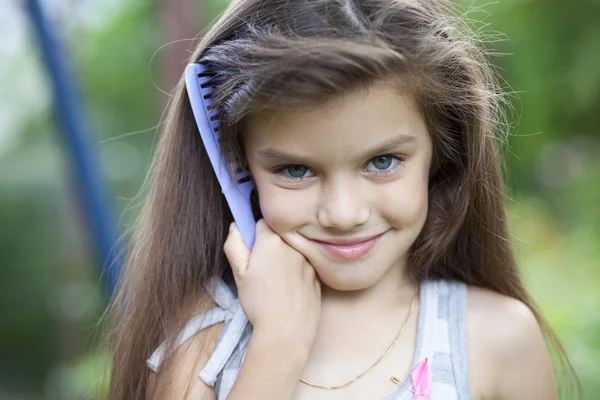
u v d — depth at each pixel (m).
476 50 1.17
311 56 0.88
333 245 1.02
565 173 4.84
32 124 7.36
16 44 5.68
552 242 4.18
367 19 0.97
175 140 1.19
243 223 1.11
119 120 6.84
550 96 4.29
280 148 0.95
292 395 1.06
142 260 1.23
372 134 0.94
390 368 1.09
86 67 6.34
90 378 3.84
